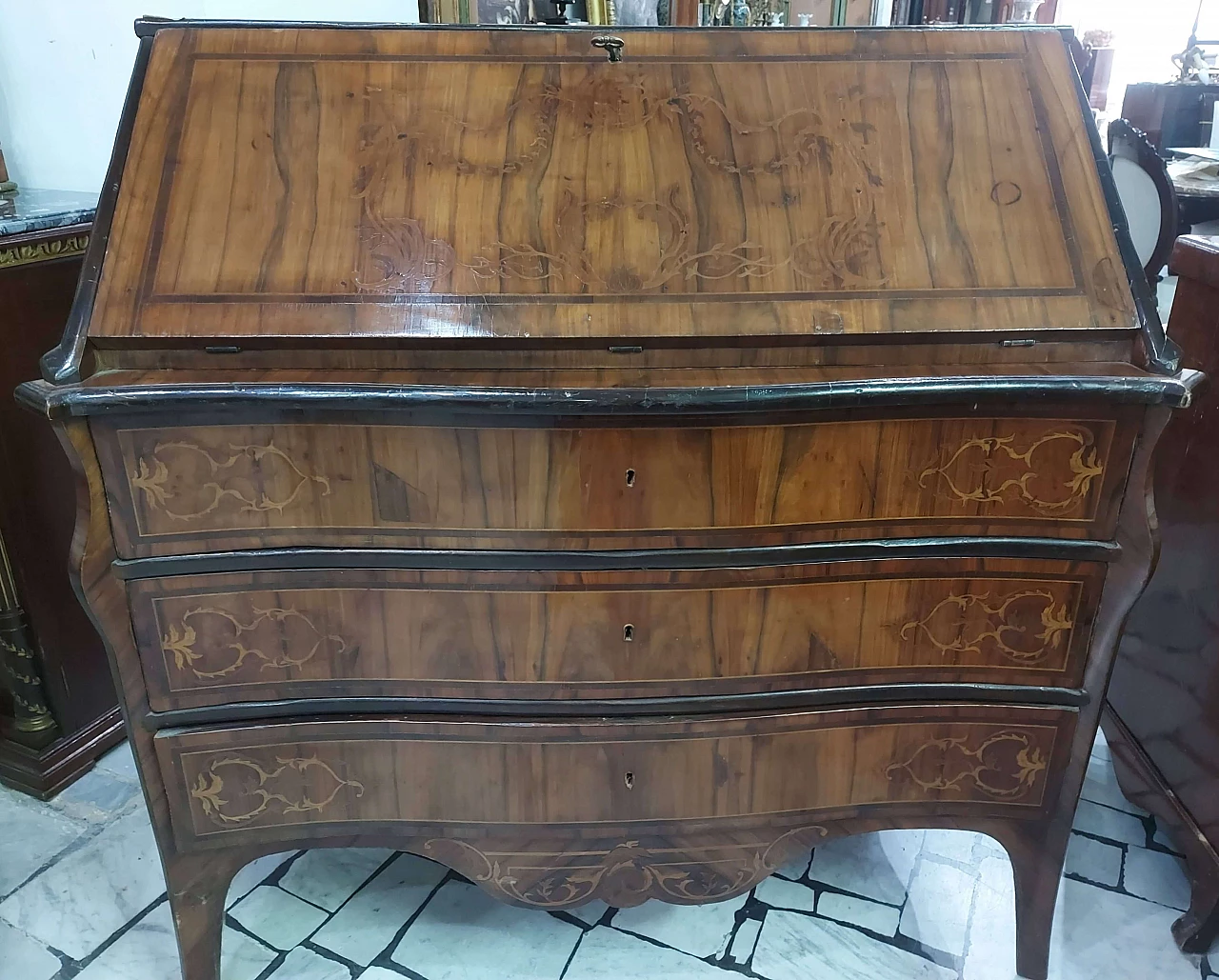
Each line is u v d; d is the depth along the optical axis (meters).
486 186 1.09
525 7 1.67
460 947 1.42
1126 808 1.69
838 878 1.55
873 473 1.05
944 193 1.10
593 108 1.13
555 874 1.28
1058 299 1.06
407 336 1.02
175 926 1.26
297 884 1.54
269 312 1.03
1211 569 1.40
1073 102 1.15
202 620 1.10
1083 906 1.48
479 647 1.13
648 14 1.82
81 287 1.03
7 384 1.56
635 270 1.06
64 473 1.68
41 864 1.58
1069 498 1.07
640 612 1.11
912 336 1.05
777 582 1.10
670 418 1.00
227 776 1.18
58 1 1.75
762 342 1.04
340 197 1.08
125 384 0.97
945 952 1.41
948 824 1.28
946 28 1.18
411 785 1.21
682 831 1.25
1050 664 1.16
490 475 1.03
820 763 1.21
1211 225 2.97
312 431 1.01
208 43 1.13
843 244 1.08
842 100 1.14
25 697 1.72
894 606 1.13
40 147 1.90
